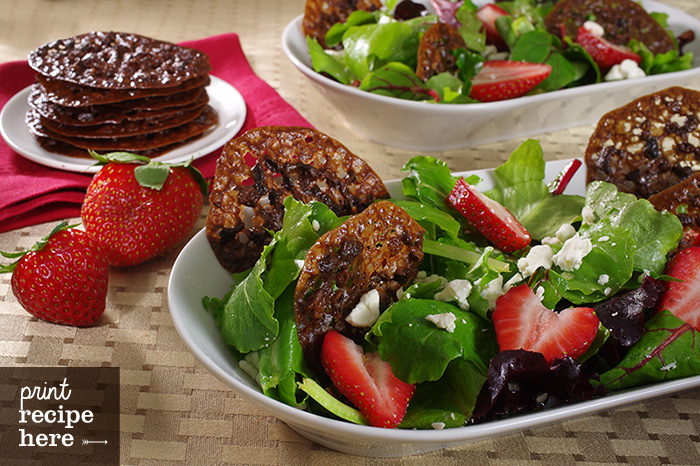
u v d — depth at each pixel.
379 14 0.60
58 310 0.41
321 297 0.36
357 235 0.36
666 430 0.38
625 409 0.39
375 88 0.53
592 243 0.39
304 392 0.36
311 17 0.60
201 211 0.48
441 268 0.40
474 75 0.54
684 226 0.42
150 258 0.45
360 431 0.33
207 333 0.37
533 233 0.43
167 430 0.38
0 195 0.47
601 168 0.46
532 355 0.35
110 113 0.50
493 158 0.53
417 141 0.53
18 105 0.53
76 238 0.41
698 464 0.37
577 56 0.59
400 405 0.35
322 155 0.40
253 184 0.39
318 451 0.37
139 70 0.51
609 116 0.46
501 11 0.62
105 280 0.42
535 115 0.54
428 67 0.54
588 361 0.38
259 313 0.36
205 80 0.53
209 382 0.40
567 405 0.35
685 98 0.46
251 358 0.37
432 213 0.40
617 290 0.38
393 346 0.36
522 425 0.34
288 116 0.55
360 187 0.41
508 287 0.38
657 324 0.37
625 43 0.62
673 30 0.65
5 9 0.66
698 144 0.46
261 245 0.40
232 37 0.62
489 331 0.37
